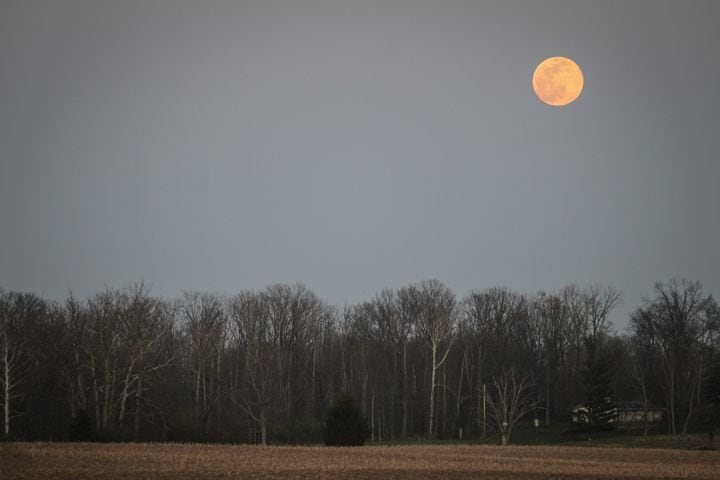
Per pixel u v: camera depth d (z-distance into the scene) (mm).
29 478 191750
